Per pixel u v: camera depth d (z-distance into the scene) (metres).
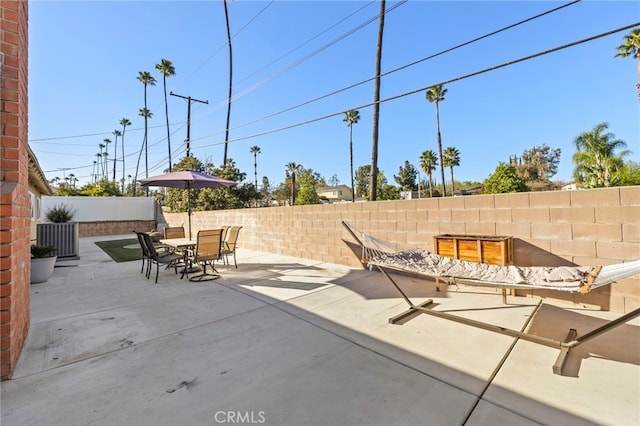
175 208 18.61
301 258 7.70
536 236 3.99
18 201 2.47
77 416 1.76
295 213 7.88
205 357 2.52
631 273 2.22
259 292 4.59
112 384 2.11
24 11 2.84
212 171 19.98
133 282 5.36
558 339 2.77
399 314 3.51
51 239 7.78
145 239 5.64
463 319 3.12
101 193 27.39
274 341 2.83
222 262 7.27
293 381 2.13
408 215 5.48
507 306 3.73
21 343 2.68
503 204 4.30
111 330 3.13
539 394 1.94
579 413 1.75
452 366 2.32
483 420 1.70
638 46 14.95
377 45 11.69
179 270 6.43
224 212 10.78
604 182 17.31
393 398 1.92
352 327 3.16
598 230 3.51
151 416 1.76
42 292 4.71
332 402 1.88
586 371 2.21
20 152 2.56
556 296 3.84
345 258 6.64
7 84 2.36
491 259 3.98
